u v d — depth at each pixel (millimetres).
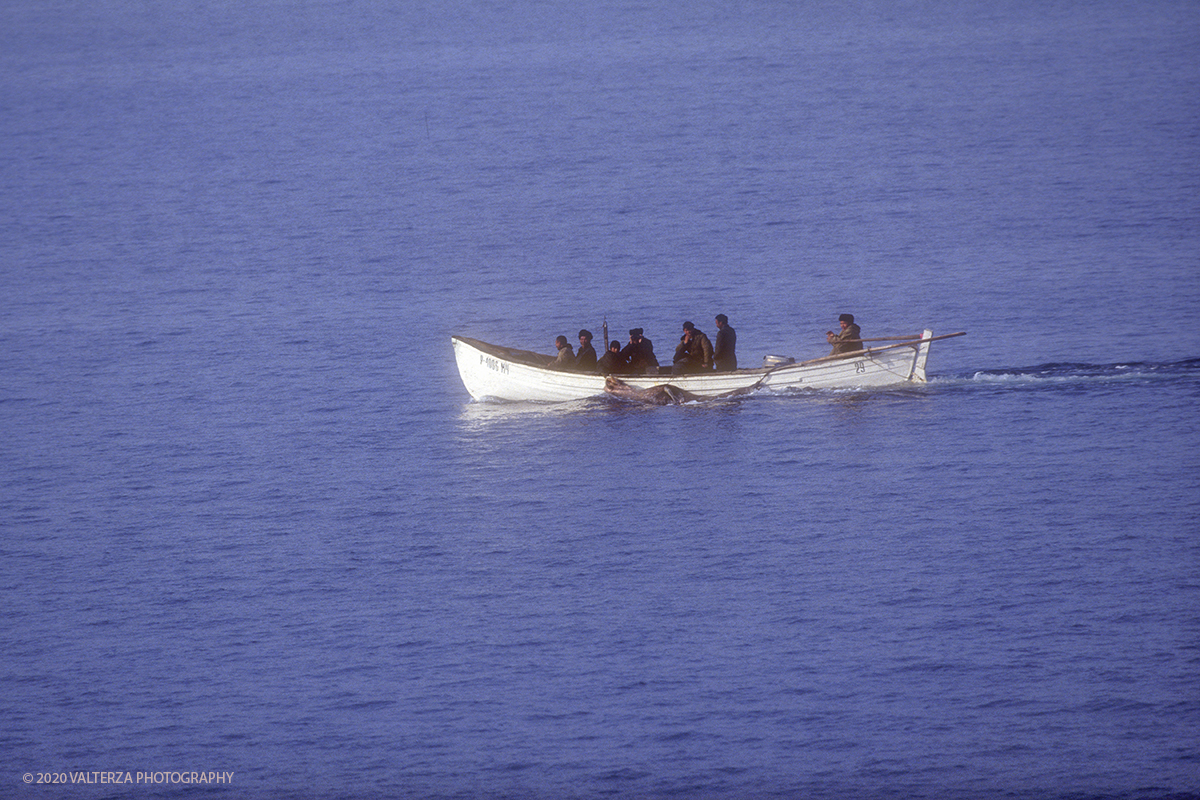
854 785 77000
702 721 83750
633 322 186500
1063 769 77375
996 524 108938
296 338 186250
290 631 97812
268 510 121625
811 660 89875
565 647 93438
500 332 185500
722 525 112125
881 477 120188
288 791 78812
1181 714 81688
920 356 141875
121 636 98125
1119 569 99750
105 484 130625
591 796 77312
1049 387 141875
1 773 81875
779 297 195375
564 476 125438
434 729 84562
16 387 166625
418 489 124500
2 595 105750
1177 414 131250
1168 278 187875
